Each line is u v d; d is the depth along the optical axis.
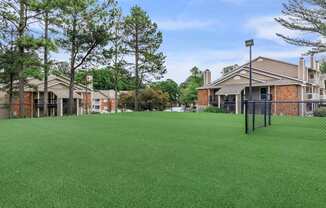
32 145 6.21
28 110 26.95
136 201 3.07
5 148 5.88
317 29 17.02
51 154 5.32
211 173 4.13
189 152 5.55
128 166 4.50
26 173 4.11
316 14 16.72
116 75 28.41
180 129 9.09
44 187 3.51
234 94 29.58
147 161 4.82
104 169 4.32
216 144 6.43
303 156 5.23
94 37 21.50
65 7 19.00
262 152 5.58
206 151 5.65
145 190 3.41
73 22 20.89
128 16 26.95
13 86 20.67
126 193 3.31
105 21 21.88
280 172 4.19
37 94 27.95
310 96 29.67
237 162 4.77
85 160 4.87
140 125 10.34
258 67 32.94
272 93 28.94
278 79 29.00
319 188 3.49
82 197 3.18
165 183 3.67
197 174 4.07
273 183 3.69
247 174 4.09
